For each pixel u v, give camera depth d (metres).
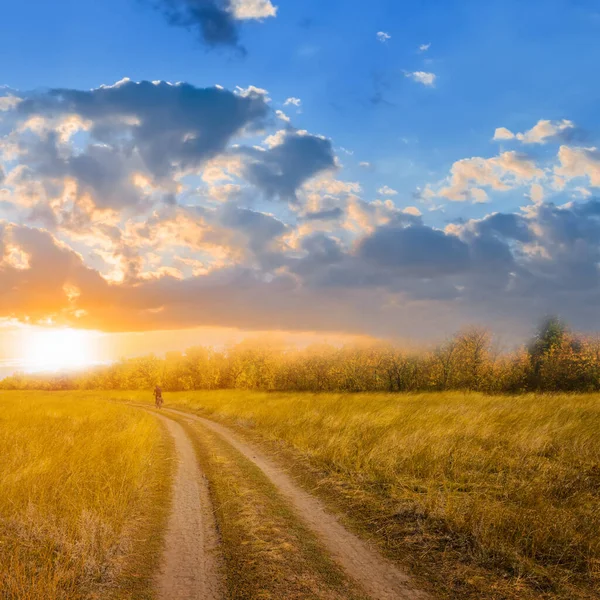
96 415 19.67
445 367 42.97
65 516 6.07
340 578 4.57
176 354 84.56
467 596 4.10
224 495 7.81
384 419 13.40
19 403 29.80
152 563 5.07
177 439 14.84
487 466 8.23
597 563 4.46
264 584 4.48
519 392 38.75
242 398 30.12
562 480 6.87
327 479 8.55
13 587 4.18
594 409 12.79
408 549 5.21
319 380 53.03
